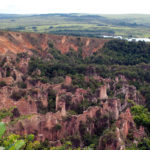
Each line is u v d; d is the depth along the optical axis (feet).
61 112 167.94
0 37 329.72
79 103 191.31
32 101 172.55
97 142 144.36
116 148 124.57
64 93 200.03
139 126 162.40
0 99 166.40
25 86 228.43
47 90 202.18
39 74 263.70
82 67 280.51
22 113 163.32
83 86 231.09
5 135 114.52
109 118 171.73
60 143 133.90
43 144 128.36
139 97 229.66
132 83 265.54
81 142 146.00
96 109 168.86
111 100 180.86
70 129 151.02
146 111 194.90
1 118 142.82
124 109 193.98
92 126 161.27
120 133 136.77
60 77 255.29
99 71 278.67
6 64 250.98
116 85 244.42
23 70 270.87
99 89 212.23
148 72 280.72
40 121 139.33
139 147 136.46
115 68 295.28
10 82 214.69
